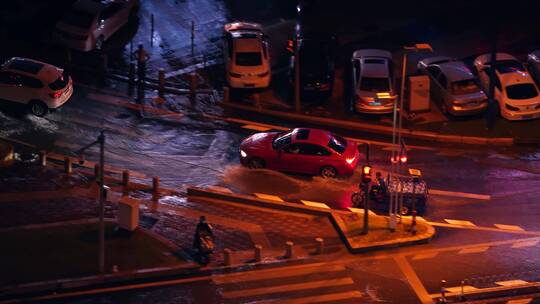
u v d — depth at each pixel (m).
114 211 62.84
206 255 57.94
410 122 77.69
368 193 60.78
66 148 71.00
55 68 75.56
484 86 80.12
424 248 60.72
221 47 87.19
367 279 57.12
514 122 77.81
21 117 74.50
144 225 61.56
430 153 73.62
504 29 90.38
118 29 87.62
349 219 63.38
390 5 94.25
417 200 64.62
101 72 81.75
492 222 64.38
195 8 93.25
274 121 77.44
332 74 80.50
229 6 93.88
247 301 54.44
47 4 89.75
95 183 66.50
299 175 69.50
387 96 63.19
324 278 57.09
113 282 55.28
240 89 81.50
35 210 62.19
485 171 71.25
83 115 75.88
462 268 58.56
